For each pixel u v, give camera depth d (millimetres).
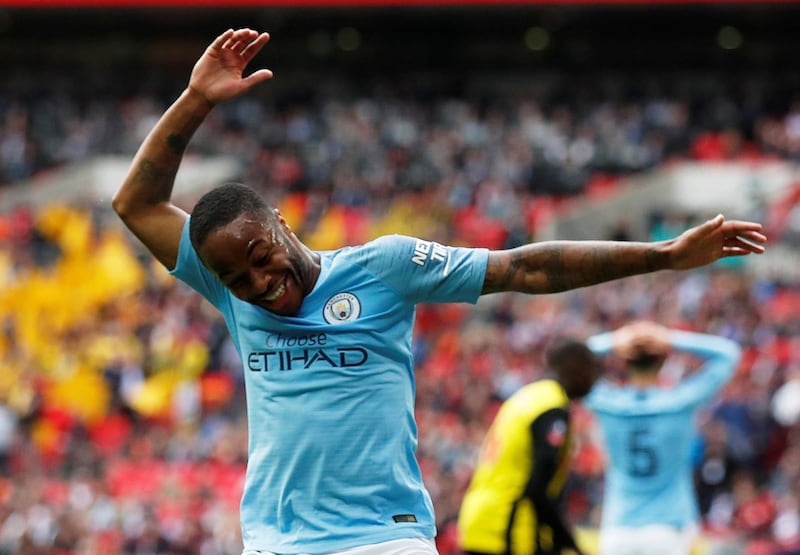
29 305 55906
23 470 40969
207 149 74875
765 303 51094
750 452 35938
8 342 52125
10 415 43781
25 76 93750
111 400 46344
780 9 83375
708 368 17406
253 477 8508
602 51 92000
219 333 49312
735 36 89938
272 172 71062
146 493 37375
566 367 15461
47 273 57562
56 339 51219
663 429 17047
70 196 70562
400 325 8500
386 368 8422
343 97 85875
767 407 37719
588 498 34062
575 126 77500
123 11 88062
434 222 62281
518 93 90438
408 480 8406
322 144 75875
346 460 8266
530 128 77188
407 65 93000
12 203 70688
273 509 8383
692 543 17047
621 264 8281
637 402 17125
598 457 35094
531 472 15055
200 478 37844
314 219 64312
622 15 86312
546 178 70750
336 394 8305
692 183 63375
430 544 8391
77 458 41062
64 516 34906
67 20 90312
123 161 72000
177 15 89000
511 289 8484
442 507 31094
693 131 77125
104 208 63062
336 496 8250
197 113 9039
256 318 8516
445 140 75812
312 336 8367
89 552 34344
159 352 47281
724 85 87938
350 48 93312
